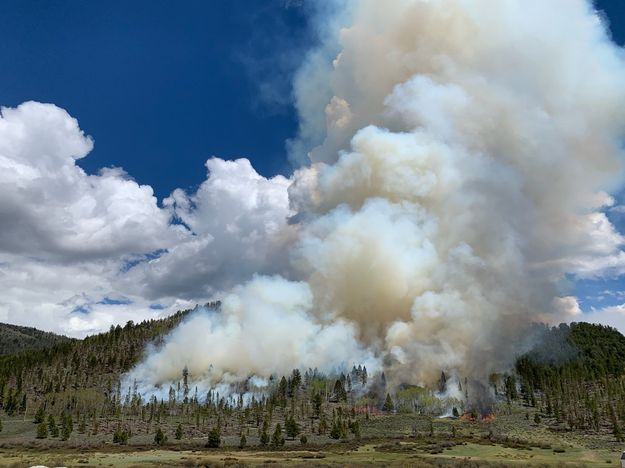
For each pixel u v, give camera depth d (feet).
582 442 505.66
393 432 593.01
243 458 379.55
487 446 470.80
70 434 596.70
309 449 475.31
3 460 351.87
